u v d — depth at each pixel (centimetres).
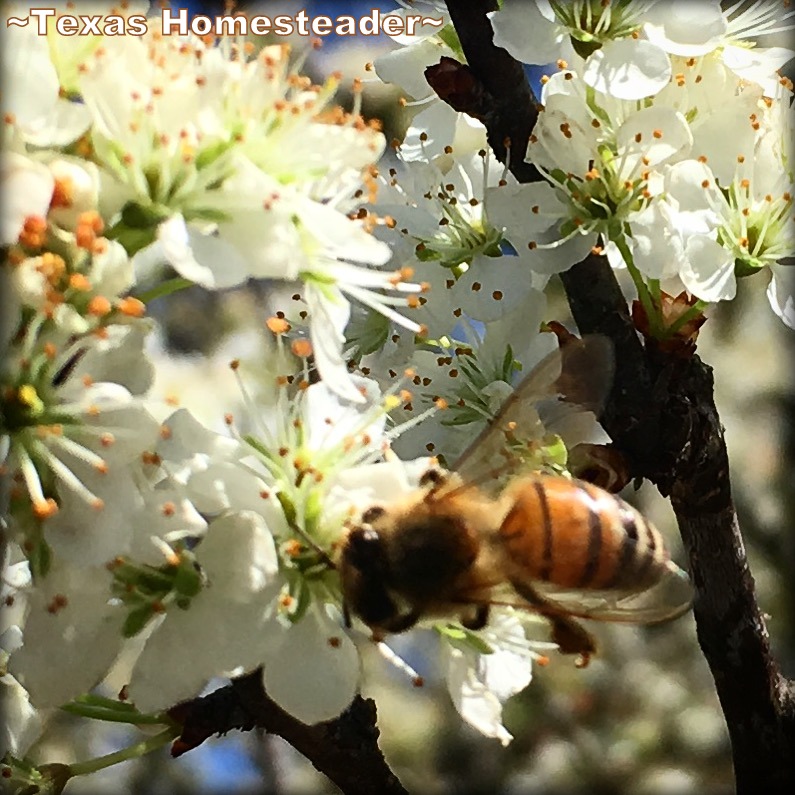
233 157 13
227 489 12
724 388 26
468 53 14
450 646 13
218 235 12
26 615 12
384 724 25
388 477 13
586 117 14
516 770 25
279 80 13
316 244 13
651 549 13
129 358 12
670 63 14
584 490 13
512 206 14
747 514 24
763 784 14
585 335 14
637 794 25
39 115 12
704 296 13
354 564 13
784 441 25
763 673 14
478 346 14
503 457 13
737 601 14
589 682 26
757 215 14
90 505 12
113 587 12
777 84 14
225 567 12
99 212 12
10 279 12
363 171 13
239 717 13
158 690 12
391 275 13
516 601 13
